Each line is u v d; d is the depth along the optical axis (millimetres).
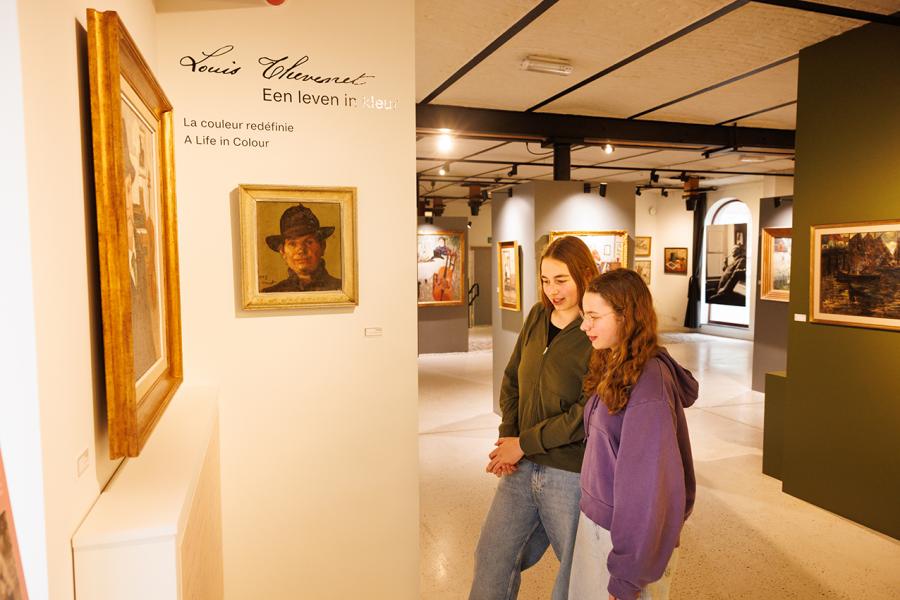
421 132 5621
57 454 971
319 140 2449
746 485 4605
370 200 2529
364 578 2635
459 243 11375
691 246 13930
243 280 2357
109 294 1156
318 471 2543
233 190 2363
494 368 7375
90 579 1055
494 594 2312
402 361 2623
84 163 1176
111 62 1142
